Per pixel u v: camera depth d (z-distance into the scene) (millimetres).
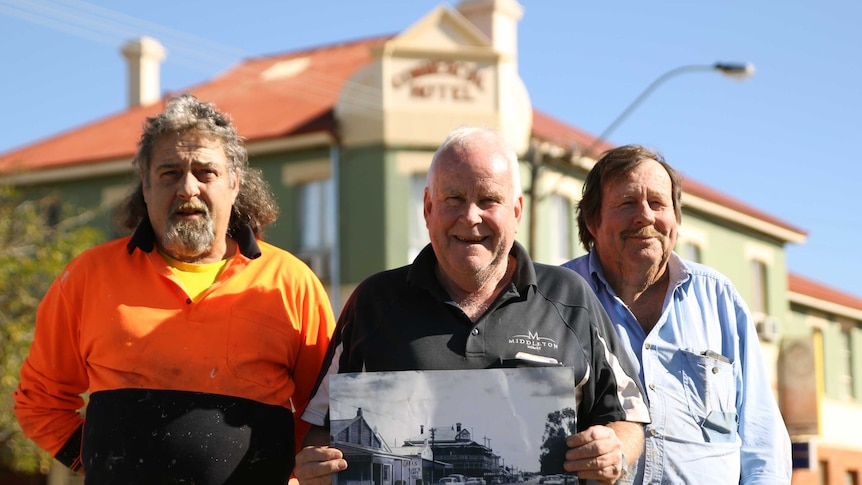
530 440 3990
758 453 4820
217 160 4660
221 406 4465
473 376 4043
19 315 16906
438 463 4004
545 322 4215
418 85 18922
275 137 19219
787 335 26469
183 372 4480
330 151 19016
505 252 4191
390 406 4043
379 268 18469
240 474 4445
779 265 26484
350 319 4305
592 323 4305
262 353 4590
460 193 4125
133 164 4824
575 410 3992
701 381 4859
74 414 4914
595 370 4250
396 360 4125
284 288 4770
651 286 5098
